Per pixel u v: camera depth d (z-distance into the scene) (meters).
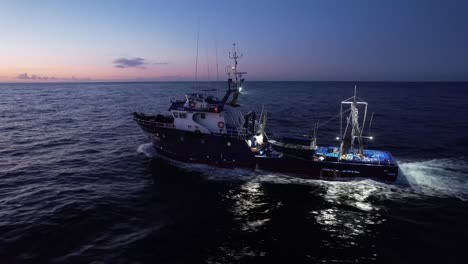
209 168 25.91
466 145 35.50
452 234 16.33
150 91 180.25
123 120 55.25
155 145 28.70
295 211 19.03
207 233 16.28
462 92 155.50
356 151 25.62
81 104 89.00
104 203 19.50
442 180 23.69
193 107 25.86
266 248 15.08
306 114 62.97
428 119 56.47
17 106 82.62
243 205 19.77
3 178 24.23
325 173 23.58
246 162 25.08
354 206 19.69
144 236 15.76
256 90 184.75
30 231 15.91
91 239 15.35
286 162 24.09
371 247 15.21
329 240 15.84
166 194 21.22
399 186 22.52
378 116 60.81
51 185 22.72
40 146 35.25
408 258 14.30
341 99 106.12
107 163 28.27
